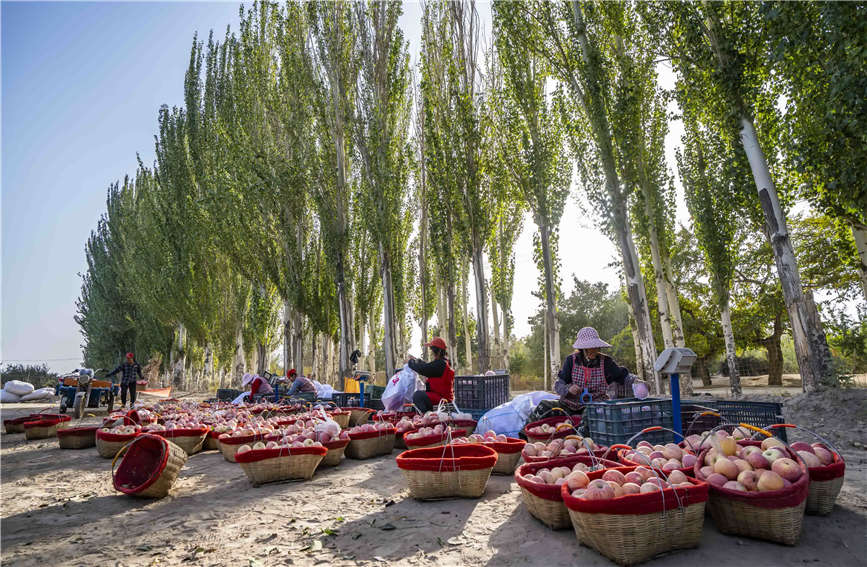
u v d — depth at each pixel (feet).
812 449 12.73
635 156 47.44
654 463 11.90
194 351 130.52
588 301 134.82
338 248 71.67
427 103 63.26
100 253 167.73
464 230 59.72
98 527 13.80
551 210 54.90
